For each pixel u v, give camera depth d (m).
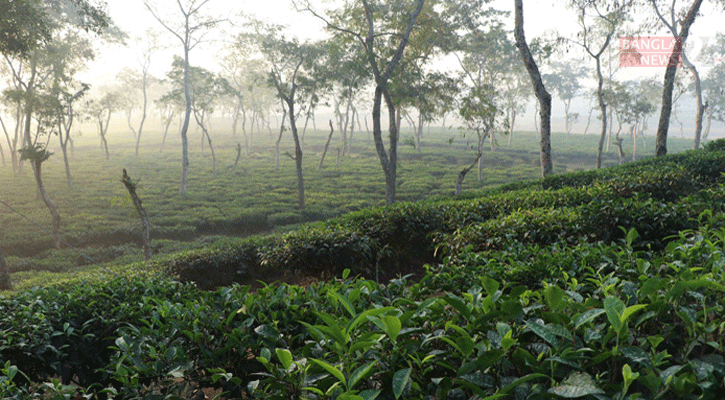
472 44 37.78
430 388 2.00
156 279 7.21
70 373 4.86
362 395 1.71
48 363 4.66
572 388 1.67
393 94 24.25
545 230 6.44
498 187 15.44
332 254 8.02
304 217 27.39
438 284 3.91
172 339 3.43
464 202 10.67
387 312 2.35
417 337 2.43
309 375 2.13
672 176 9.55
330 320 2.03
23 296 5.86
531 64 17.55
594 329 2.11
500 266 4.18
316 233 8.48
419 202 11.51
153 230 23.67
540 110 17.67
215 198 33.50
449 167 48.81
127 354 3.15
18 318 4.91
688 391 1.67
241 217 26.67
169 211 27.95
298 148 29.94
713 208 5.81
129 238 23.00
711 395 1.64
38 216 25.95
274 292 3.71
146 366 3.15
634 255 3.71
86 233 22.58
